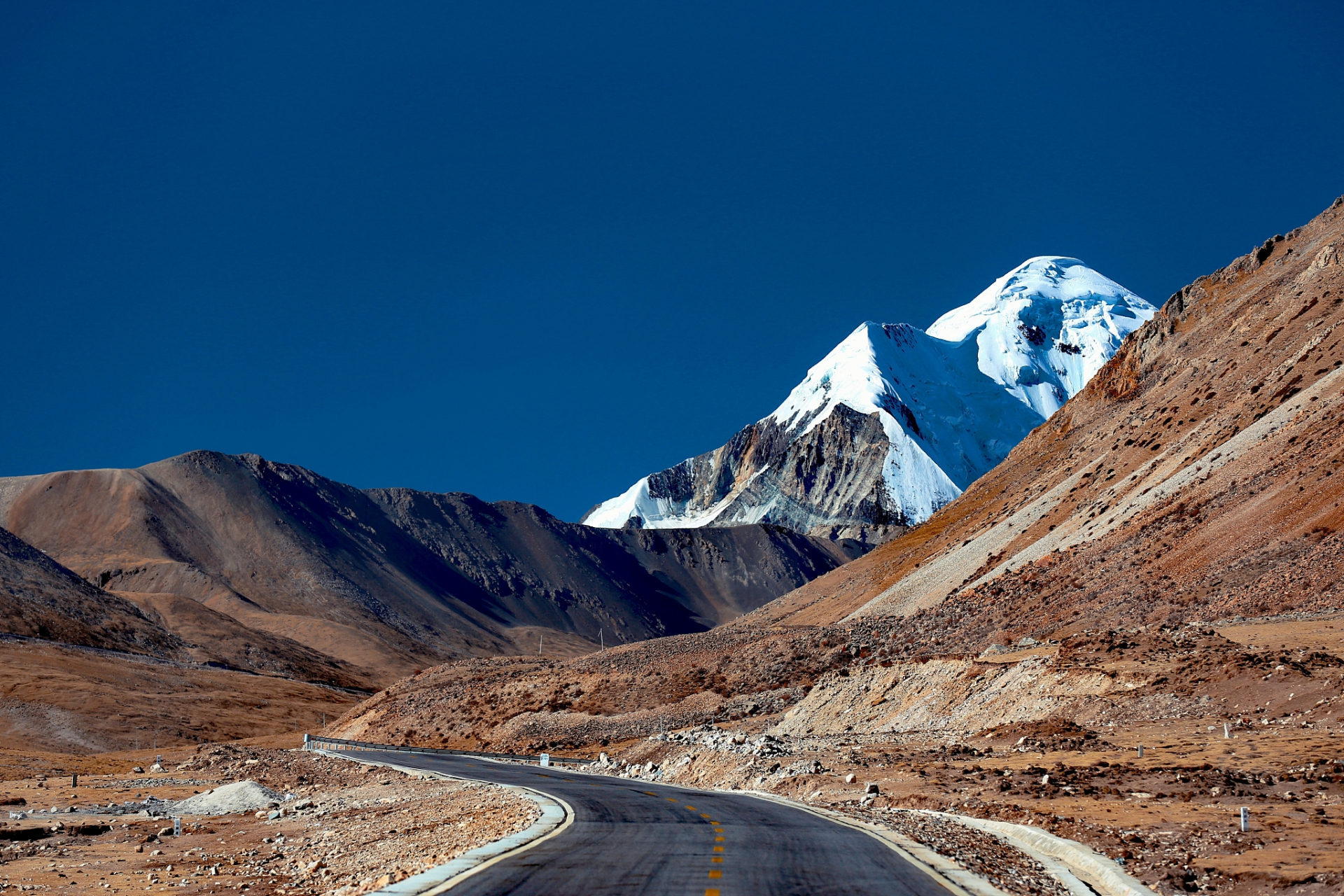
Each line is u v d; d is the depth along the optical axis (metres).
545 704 108.50
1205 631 59.44
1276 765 34.56
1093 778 36.50
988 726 58.44
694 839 24.67
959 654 88.38
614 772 64.19
